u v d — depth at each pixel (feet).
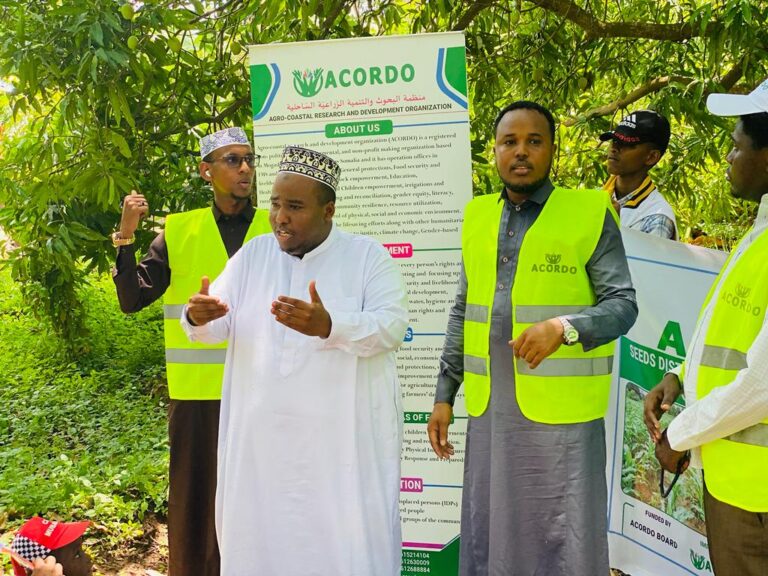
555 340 7.35
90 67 13.70
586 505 8.07
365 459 7.53
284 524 7.45
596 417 8.27
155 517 14.49
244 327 7.77
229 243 10.66
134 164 17.30
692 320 10.19
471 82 18.78
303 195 7.33
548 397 8.13
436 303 10.77
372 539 7.52
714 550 7.09
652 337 10.56
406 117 10.55
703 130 17.29
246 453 7.55
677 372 8.22
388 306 7.56
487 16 19.11
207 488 10.34
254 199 17.60
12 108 16.26
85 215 17.29
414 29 17.88
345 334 6.98
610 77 22.67
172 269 10.60
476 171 18.61
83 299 27.37
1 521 13.83
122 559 13.02
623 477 11.10
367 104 10.62
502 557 8.29
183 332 10.41
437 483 10.94
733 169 7.19
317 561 7.45
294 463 7.43
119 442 17.71
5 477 15.44
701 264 10.09
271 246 8.10
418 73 10.46
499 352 8.37
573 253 8.13
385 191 10.71
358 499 7.38
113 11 14.17
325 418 7.40
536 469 8.19
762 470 6.56
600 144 19.99
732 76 17.89
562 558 8.11
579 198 8.34
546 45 18.52
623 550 11.18
